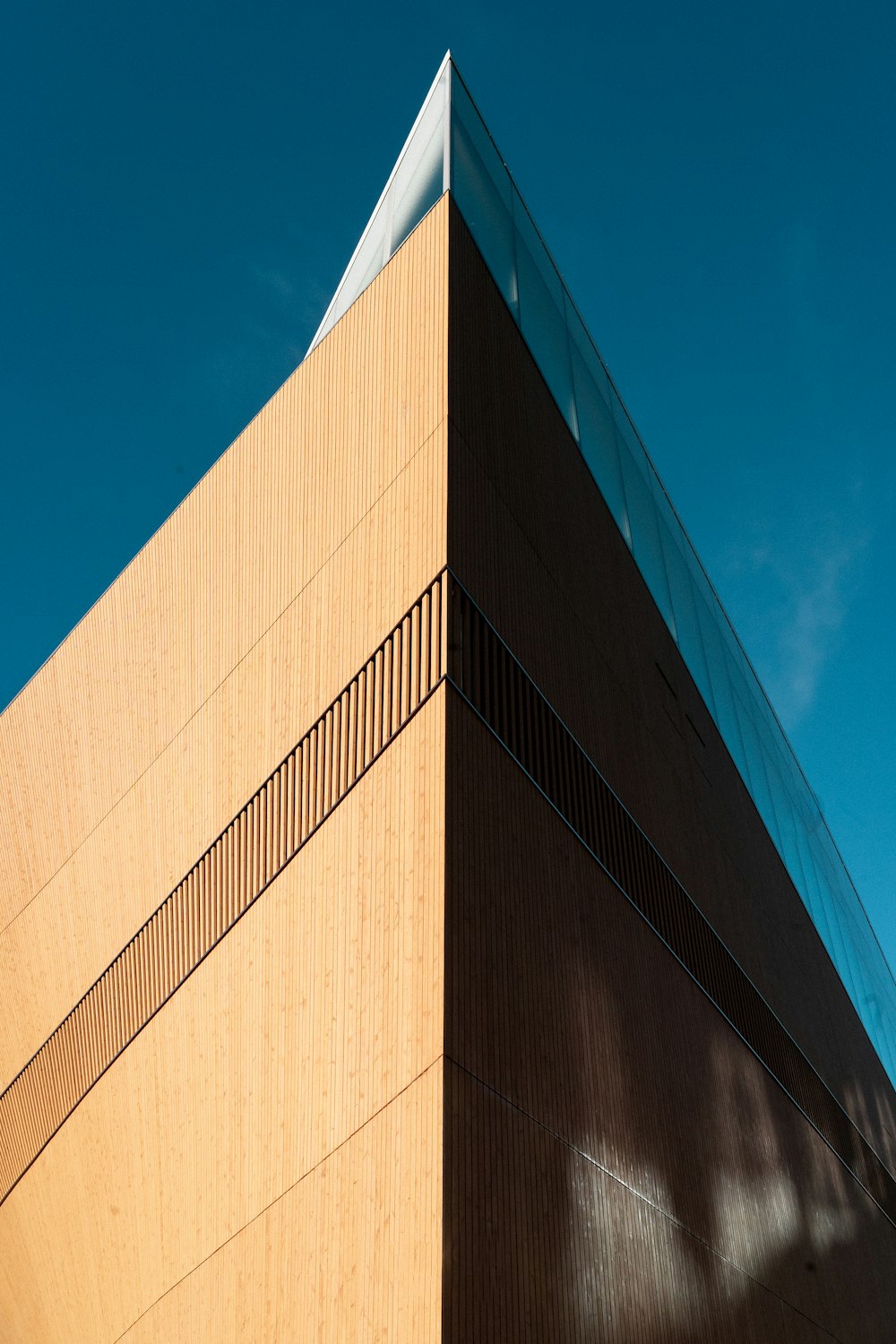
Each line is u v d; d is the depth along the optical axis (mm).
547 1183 10234
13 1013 18562
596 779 14133
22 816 19594
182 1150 13484
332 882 11781
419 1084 9547
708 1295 13188
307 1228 10625
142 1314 13797
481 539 12523
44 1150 17078
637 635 17625
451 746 10820
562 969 11719
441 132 15219
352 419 14203
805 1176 19359
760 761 25828
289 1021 11852
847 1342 18812
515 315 15594
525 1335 9266
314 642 13438
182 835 15086
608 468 18469
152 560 17828
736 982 18250
